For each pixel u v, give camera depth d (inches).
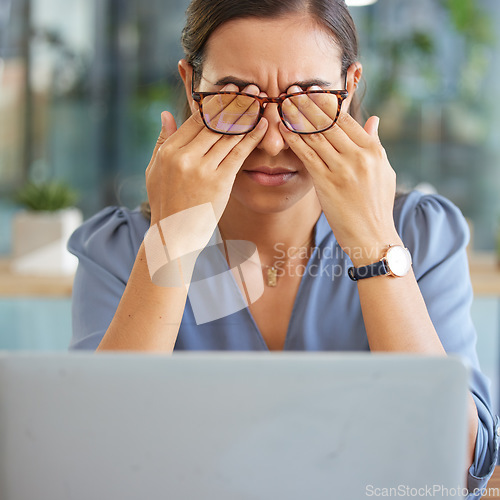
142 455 22.7
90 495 22.9
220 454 22.7
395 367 22.2
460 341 43.2
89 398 22.6
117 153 170.9
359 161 38.4
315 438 22.6
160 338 37.8
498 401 103.3
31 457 22.9
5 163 159.8
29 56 161.8
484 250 172.4
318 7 39.1
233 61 39.0
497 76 172.6
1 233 153.2
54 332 100.2
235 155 39.0
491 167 173.0
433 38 171.5
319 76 39.3
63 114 166.2
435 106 172.7
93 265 46.4
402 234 46.1
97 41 167.9
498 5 171.6
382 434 22.5
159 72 170.2
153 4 169.3
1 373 22.6
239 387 22.4
